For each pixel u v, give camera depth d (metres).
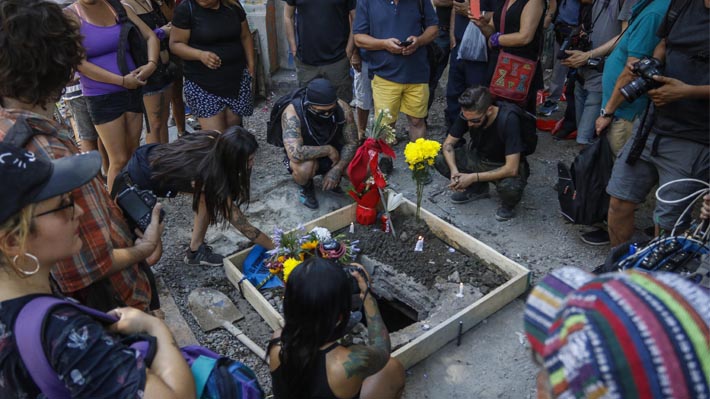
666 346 0.76
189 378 1.47
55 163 1.36
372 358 2.28
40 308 1.29
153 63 4.41
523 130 4.32
